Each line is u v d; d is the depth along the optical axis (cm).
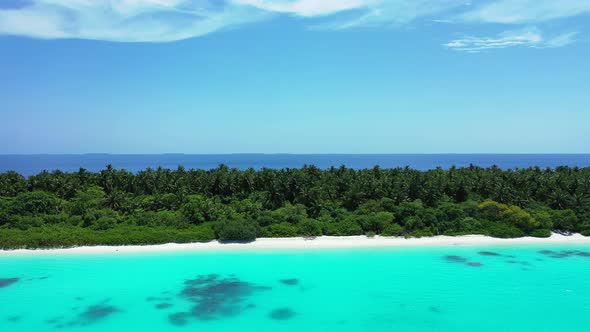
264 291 5616
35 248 7500
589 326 4575
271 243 7931
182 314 4859
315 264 6781
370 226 8481
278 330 4469
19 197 8744
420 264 6775
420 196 9438
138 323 4622
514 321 4706
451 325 4597
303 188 9488
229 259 7044
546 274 6278
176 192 9794
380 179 10450
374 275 6256
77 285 5822
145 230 8050
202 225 8394
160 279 6078
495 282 5947
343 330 4475
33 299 5306
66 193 9988
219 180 10119
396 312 4947
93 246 7650
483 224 8638
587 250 7581
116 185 10869
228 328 4509
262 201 9431
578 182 9688
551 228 8581
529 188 9862
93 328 4500
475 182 10175
